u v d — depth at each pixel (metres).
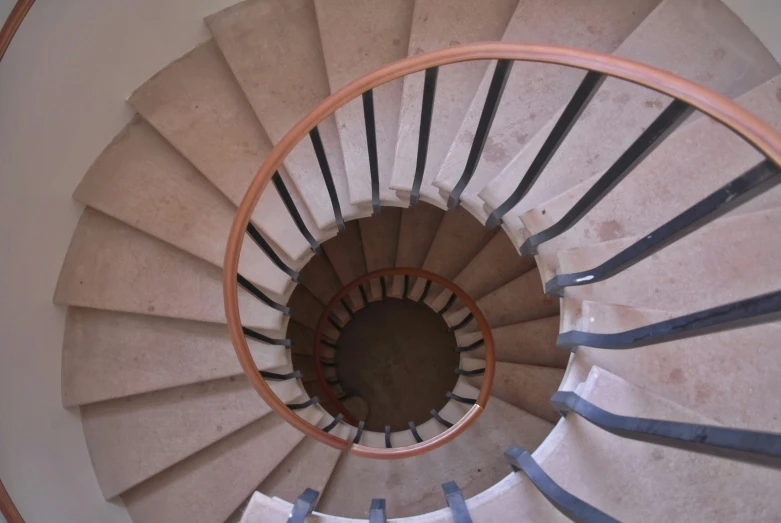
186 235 2.94
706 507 1.74
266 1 2.97
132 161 2.96
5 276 2.48
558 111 2.50
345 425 3.32
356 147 2.82
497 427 3.22
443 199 2.58
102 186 2.91
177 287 2.94
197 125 2.96
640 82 1.33
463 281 4.02
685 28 2.43
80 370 2.92
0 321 2.47
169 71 2.96
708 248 2.04
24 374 2.62
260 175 2.03
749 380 1.85
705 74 2.40
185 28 2.89
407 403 4.89
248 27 2.96
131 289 2.92
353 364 5.01
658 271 2.08
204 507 2.93
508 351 3.65
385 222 4.43
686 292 2.03
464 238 4.18
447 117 2.66
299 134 1.95
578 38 2.60
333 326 4.84
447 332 5.00
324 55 2.89
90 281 2.91
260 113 2.93
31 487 2.48
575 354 2.11
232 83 3.01
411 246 4.35
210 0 2.88
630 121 2.35
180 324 2.99
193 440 2.95
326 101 1.90
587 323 2.07
